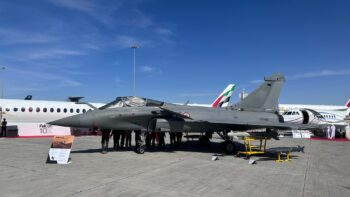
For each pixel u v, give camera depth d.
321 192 7.97
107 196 7.06
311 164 12.62
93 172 9.79
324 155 15.82
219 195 7.41
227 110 17.33
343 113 34.22
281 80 18.98
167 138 25.88
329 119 31.97
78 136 26.09
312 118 31.27
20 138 22.98
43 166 10.72
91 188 7.74
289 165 12.20
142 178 9.05
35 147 16.53
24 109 25.83
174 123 15.35
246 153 13.73
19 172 9.62
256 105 18.50
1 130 24.06
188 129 15.80
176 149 16.91
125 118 14.57
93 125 14.28
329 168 11.76
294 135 30.16
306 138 29.53
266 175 9.98
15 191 7.36
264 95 18.69
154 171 10.19
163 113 15.29
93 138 23.77
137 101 15.25
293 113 30.89
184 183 8.55
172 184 8.39
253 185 8.53
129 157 13.31
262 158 13.94
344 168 11.85
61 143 11.59
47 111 26.61
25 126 24.92
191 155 14.44
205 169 10.80
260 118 17.42
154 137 17.50
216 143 21.17
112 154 14.22
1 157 12.75
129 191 7.54
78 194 7.18
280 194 7.67
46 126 25.89
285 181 9.15
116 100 15.38
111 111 14.56
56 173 9.52
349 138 29.92
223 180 9.06
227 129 16.47
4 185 7.93
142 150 14.57
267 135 15.04
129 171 10.09
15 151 14.75
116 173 9.70
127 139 16.77
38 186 7.86
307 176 10.02
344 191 8.15
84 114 14.49
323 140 27.16
